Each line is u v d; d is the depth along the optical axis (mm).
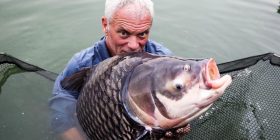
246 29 1762
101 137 788
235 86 1138
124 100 719
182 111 688
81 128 856
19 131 1029
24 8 1825
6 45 1597
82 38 1673
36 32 1688
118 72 739
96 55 1007
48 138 1000
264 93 1133
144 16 861
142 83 708
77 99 875
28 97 1117
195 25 1783
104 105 752
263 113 1081
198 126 1046
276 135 1020
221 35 1724
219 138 1023
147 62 723
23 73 1164
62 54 1586
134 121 717
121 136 748
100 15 1818
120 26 873
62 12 1827
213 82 656
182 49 1637
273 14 1887
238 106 1108
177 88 683
